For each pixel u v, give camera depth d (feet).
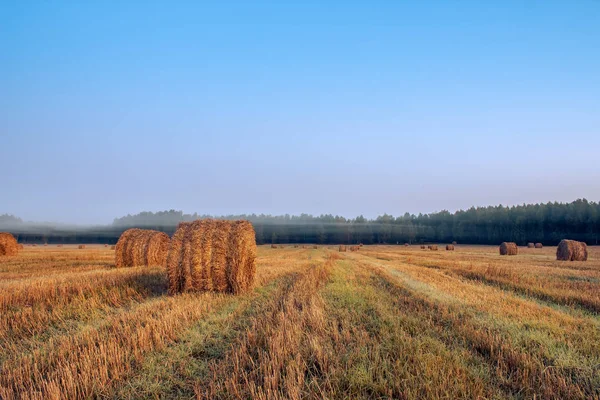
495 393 14.16
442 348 18.35
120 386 15.15
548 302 33.01
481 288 38.68
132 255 61.21
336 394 14.15
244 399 13.85
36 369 15.72
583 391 14.38
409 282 42.04
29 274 49.90
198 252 34.81
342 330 21.18
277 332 20.08
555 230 305.94
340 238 385.91
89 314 25.93
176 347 19.07
